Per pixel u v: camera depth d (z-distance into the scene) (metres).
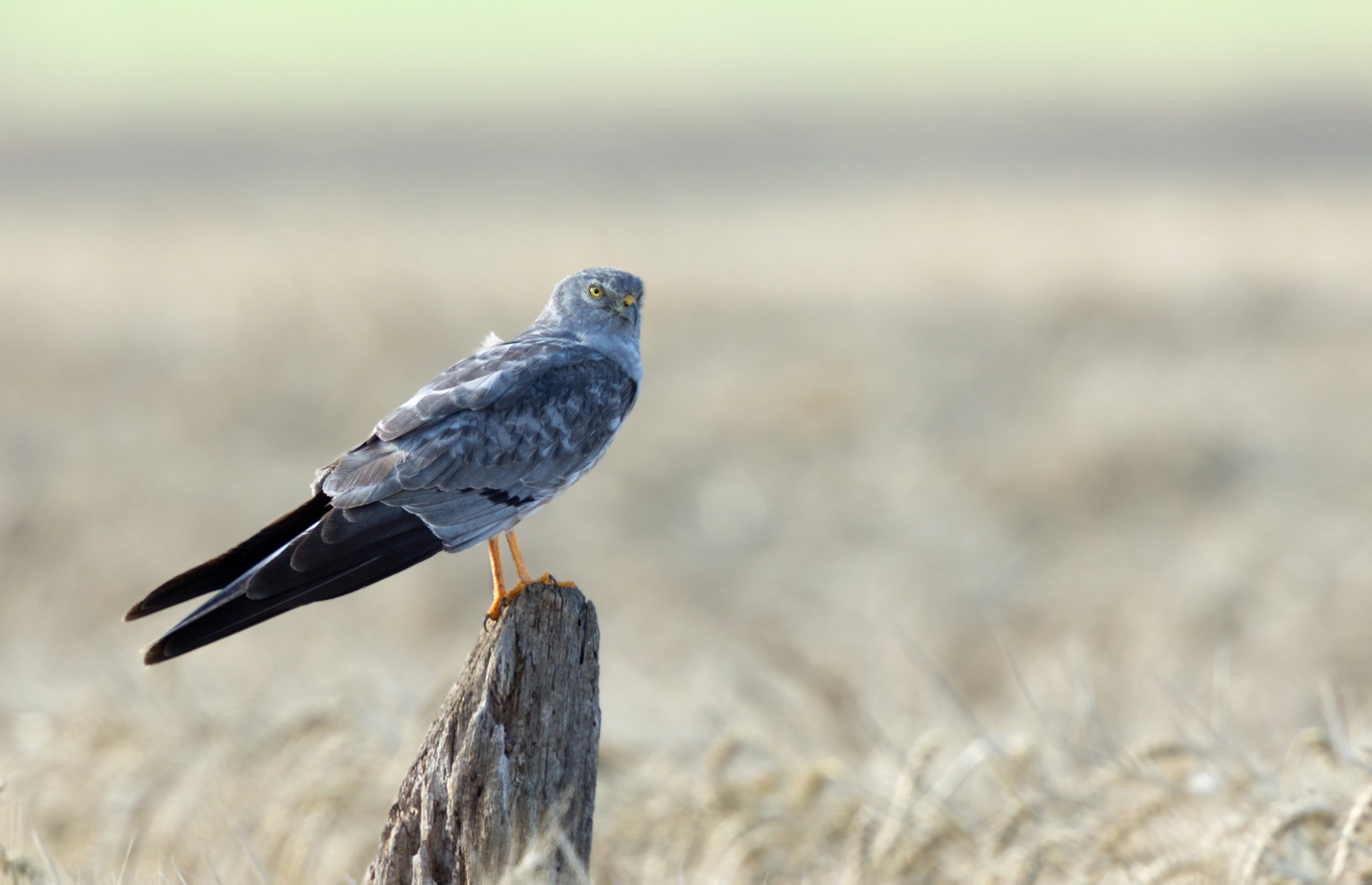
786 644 12.59
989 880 6.60
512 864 5.45
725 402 20.66
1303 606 12.71
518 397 6.82
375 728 8.59
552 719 5.55
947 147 81.12
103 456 18.88
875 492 17.53
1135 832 6.74
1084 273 30.08
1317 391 20.19
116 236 39.62
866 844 6.98
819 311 27.11
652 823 7.61
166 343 24.94
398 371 22.45
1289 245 34.09
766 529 16.72
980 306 27.52
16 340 24.86
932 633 13.55
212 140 94.75
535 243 35.91
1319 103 98.62
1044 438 18.12
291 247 31.72
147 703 9.27
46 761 8.45
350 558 6.05
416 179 68.06
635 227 41.12
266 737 8.43
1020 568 15.16
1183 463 17.05
